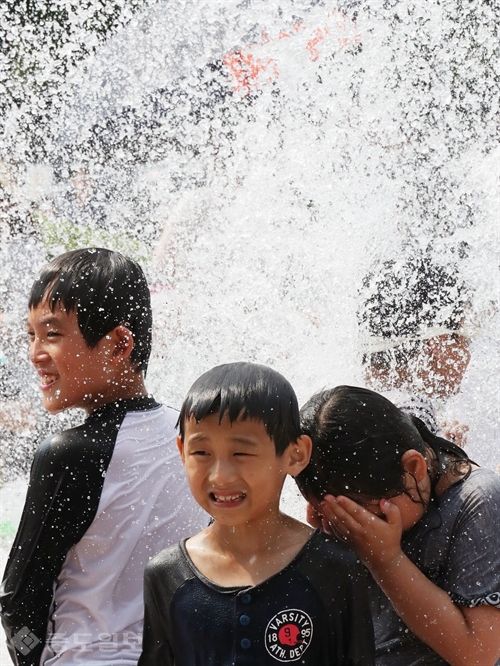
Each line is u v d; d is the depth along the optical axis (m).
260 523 3.26
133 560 3.87
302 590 3.18
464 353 5.65
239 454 3.16
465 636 3.37
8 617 3.79
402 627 3.57
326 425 3.46
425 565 3.51
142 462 3.91
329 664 3.25
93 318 3.97
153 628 3.34
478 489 3.56
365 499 3.43
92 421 3.93
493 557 3.44
